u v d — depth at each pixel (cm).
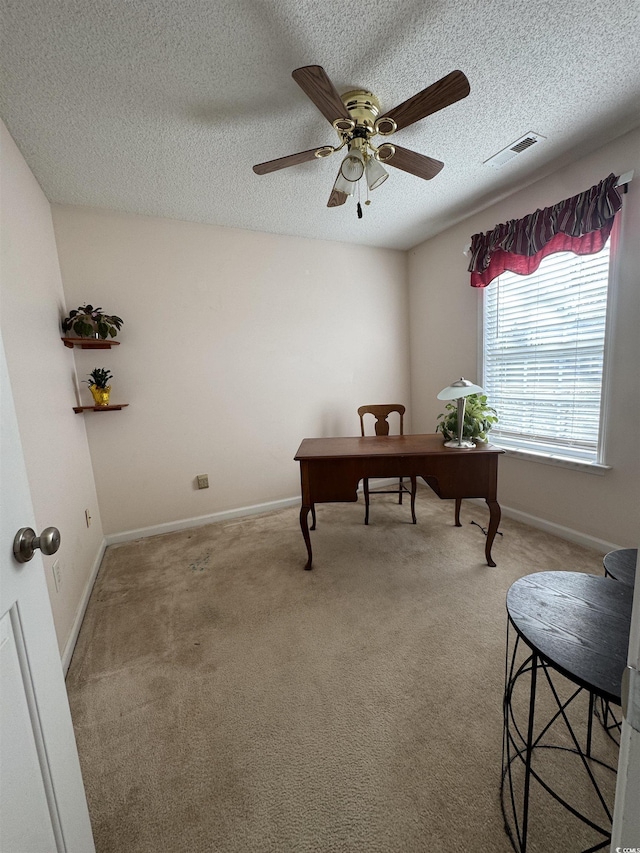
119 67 135
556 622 85
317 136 178
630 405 200
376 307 351
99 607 188
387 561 221
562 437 241
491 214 267
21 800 59
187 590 201
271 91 149
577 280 222
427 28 125
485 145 195
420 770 104
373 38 128
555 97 160
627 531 208
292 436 325
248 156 192
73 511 195
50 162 189
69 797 73
